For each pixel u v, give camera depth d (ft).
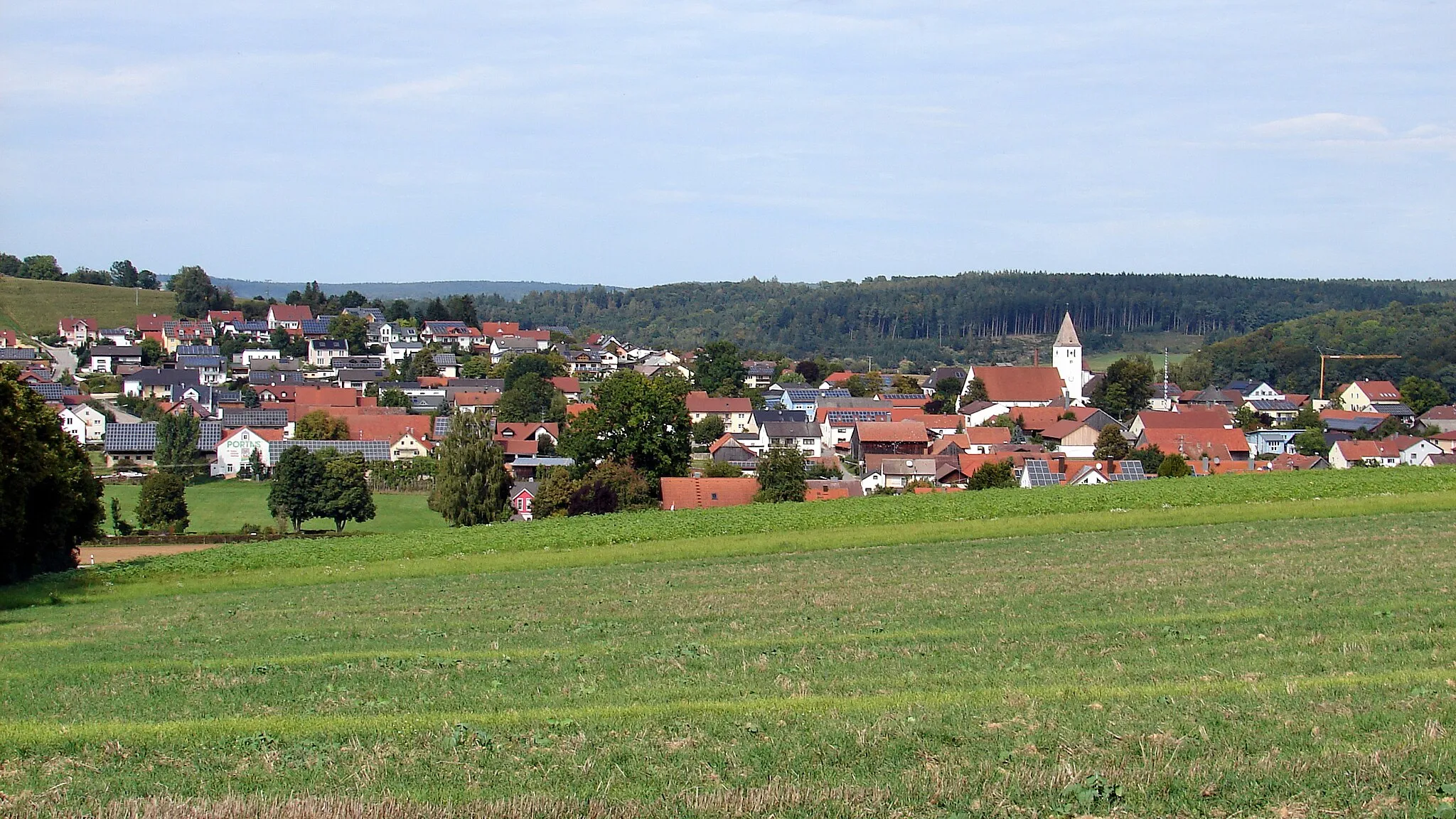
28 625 137.49
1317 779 55.06
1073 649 92.38
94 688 90.94
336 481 310.86
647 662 93.35
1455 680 74.59
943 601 124.77
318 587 166.50
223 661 101.35
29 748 67.97
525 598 143.02
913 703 73.82
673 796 56.13
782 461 299.58
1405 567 136.05
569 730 69.41
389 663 96.37
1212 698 71.92
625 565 175.11
